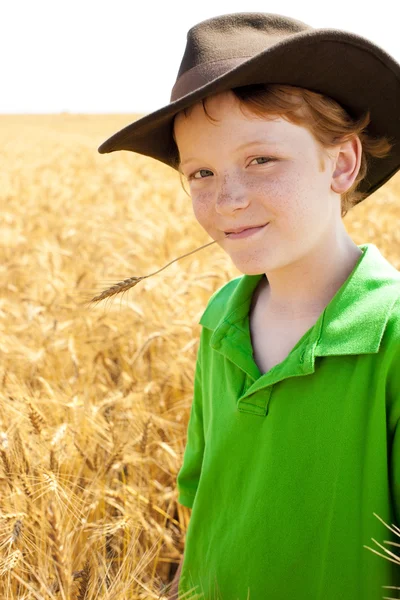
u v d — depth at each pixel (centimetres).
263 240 123
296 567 130
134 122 131
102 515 248
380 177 157
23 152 2373
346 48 118
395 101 134
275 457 131
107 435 263
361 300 125
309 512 127
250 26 132
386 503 123
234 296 151
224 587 141
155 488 280
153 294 424
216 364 154
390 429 122
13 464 220
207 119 121
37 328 402
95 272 539
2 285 539
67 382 335
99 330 410
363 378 122
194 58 130
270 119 118
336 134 125
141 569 191
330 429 125
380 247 614
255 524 134
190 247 615
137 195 1043
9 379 315
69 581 168
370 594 124
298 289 136
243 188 121
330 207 129
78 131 4625
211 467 147
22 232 761
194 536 153
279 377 129
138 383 333
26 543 198
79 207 952
